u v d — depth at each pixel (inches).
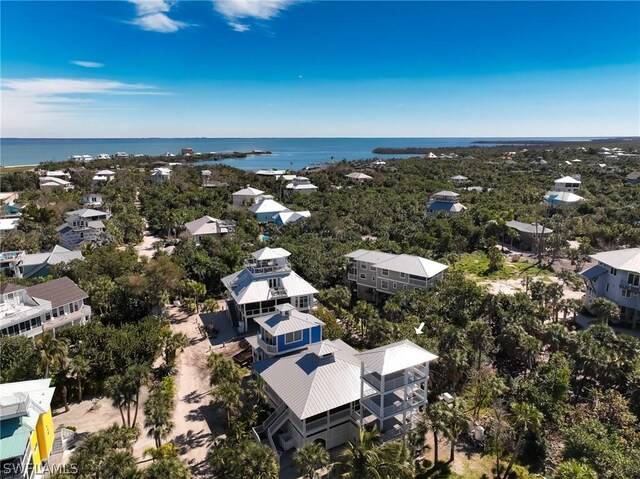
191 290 2721.5
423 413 1503.4
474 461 1482.5
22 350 1788.9
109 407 1754.4
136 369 1505.9
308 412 1434.5
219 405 1669.5
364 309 2277.3
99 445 1198.9
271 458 1256.8
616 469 1275.8
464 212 4896.7
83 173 7258.9
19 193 6210.6
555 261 3673.7
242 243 3708.2
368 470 1107.9
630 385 1669.5
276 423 1555.1
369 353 1514.5
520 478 1401.3
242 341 2285.9
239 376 1699.1
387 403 1496.1
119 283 2556.6
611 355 1749.5
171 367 2023.9
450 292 2449.6
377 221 4702.3
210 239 3715.6
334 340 1975.9
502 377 1889.8
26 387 1362.0
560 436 1544.0
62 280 2363.4
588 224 4237.2
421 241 3806.6
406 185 6983.3
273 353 1835.6
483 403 1724.9
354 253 3061.0
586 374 1818.4
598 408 1620.3
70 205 4867.1
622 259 2481.5
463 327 2177.7
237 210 4936.0
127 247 3772.1
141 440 1560.0
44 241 3676.2
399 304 2409.0
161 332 2122.3
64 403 1738.4
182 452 1503.4
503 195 5895.7
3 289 2053.4
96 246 3555.6
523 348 1909.4
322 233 4175.7
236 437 1457.9
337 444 1556.3
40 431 1289.4
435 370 1860.2
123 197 5748.0
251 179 7618.1
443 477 1400.1
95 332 1953.7
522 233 4148.6
